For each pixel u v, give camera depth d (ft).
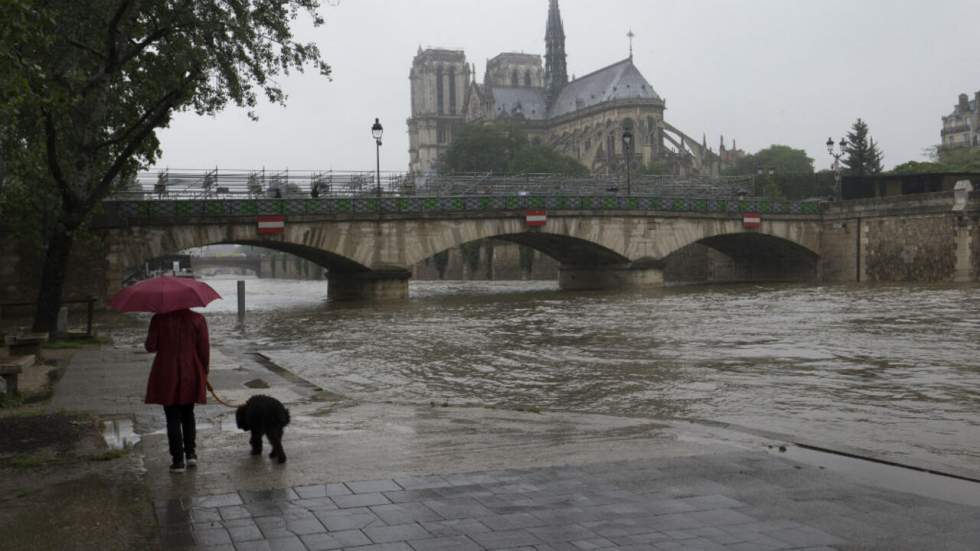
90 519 25.18
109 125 112.47
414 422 43.65
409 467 31.78
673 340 92.43
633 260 228.02
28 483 29.73
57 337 93.66
